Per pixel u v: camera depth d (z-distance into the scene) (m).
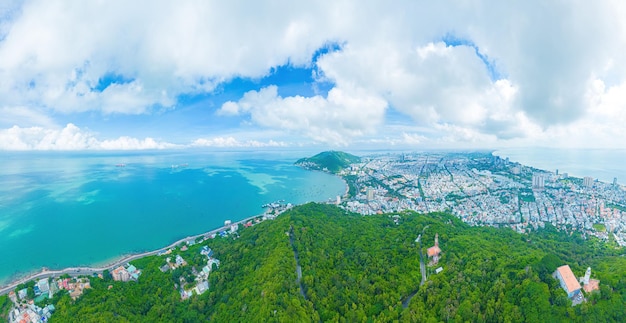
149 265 188.00
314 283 146.50
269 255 174.88
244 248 197.25
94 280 168.62
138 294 159.75
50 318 137.88
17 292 160.62
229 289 155.38
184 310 146.38
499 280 124.62
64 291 157.50
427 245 184.50
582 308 100.62
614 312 100.50
